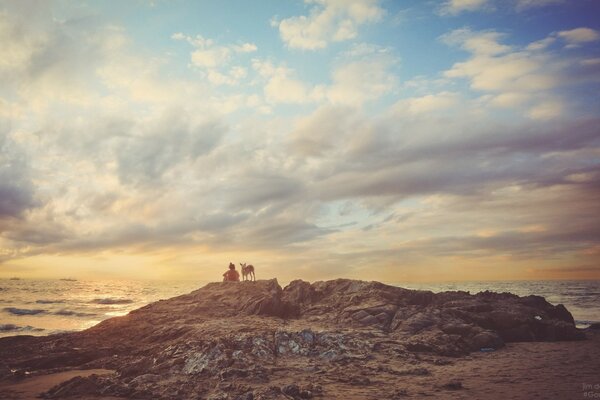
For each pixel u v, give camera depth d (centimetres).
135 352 1820
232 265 3512
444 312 2286
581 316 4409
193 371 1379
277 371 1398
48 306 5941
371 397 1114
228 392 1152
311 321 2347
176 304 2827
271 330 1894
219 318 2405
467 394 1138
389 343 1788
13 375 1522
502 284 15238
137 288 13488
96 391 1223
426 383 1262
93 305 6228
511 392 1156
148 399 1140
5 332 3331
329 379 1305
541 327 2258
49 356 1797
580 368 1491
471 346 1891
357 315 2325
